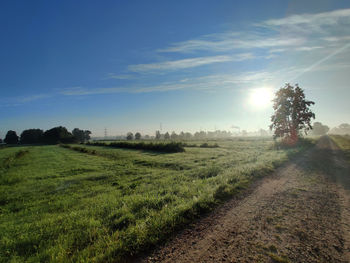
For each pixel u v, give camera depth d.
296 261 3.13
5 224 5.48
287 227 4.27
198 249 3.55
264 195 6.51
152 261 3.27
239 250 3.48
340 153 17.84
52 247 3.74
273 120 33.53
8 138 113.75
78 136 139.25
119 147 44.66
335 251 3.38
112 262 3.22
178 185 8.25
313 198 6.11
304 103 30.45
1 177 12.66
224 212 5.19
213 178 8.92
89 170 15.12
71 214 5.57
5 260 3.60
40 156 29.78
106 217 5.16
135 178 11.09
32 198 8.40
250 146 33.59
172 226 4.32
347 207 5.33
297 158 15.02
